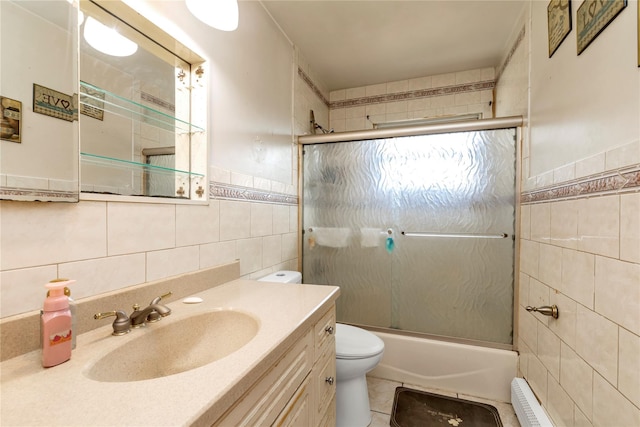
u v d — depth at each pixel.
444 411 1.55
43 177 0.68
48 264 0.69
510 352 1.65
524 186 1.60
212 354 0.85
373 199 1.98
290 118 2.04
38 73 0.67
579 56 1.03
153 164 1.04
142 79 1.01
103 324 0.79
